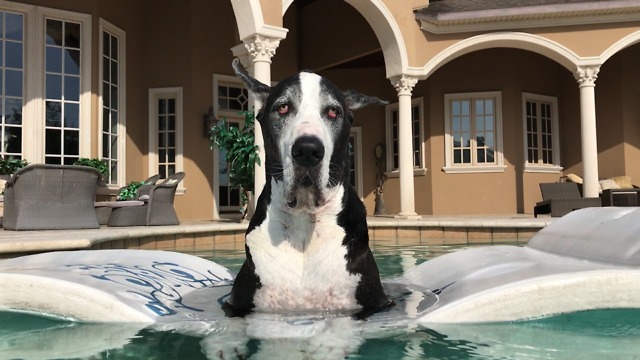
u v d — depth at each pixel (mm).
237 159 8430
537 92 12406
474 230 7531
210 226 6777
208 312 2014
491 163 12148
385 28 9797
